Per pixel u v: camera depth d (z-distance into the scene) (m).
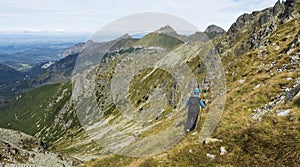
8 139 64.81
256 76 30.97
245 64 38.53
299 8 75.94
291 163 13.36
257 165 14.09
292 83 23.44
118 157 20.03
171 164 15.68
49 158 53.16
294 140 14.91
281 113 18.62
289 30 47.09
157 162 16.27
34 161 49.19
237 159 15.12
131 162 17.72
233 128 18.39
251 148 15.61
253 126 17.92
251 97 23.70
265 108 20.80
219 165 14.95
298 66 27.73
